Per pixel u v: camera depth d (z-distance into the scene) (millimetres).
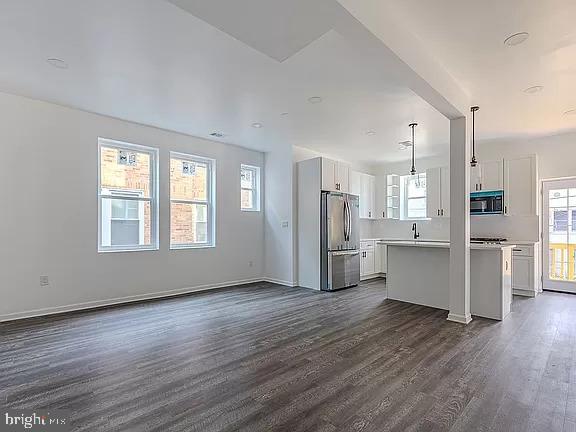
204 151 5613
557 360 2654
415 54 2576
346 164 6340
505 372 2441
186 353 2818
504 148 5777
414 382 2297
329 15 1920
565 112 4238
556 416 1896
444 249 4309
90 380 2328
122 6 2188
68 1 2137
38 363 2602
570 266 5328
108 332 3352
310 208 5867
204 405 2014
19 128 3822
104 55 2855
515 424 1821
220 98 3783
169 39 2594
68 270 4160
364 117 4410
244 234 6227
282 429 1778
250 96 3729
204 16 1942
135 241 4867
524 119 4516
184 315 3998
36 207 3934
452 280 3760
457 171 3699
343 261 5785
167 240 5129
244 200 6363
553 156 5352
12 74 3234
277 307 4406
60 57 2889
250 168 6484
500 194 5500
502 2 2168
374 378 2357
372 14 2084
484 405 2008
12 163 3779
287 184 6137
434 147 6078
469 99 3723
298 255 6047
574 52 2795
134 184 4863
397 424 1820
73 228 4203
